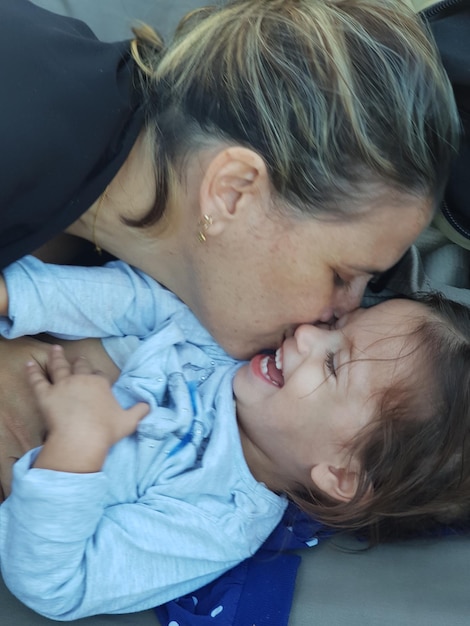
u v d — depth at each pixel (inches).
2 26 38.3
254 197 39.3
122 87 40.3
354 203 38.9
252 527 45.2
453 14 47.7
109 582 40.1
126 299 44.9
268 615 41.5
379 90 37.9
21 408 44.4
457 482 45.7
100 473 39.0
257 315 43.6
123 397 44.4
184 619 41.2
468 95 46.1
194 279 43.5
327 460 45.7
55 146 37.5
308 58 38.3
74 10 61.5
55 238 46.1
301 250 40.3
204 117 39.6
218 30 40.8
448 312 47.4
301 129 38.1
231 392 46.8
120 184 41.8
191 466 44.4
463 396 44.7
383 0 41.1
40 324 42.6
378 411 44.4
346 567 45.1
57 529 38.0
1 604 41.2
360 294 45.1
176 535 42.6
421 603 42.3
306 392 44.5
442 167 40.2
